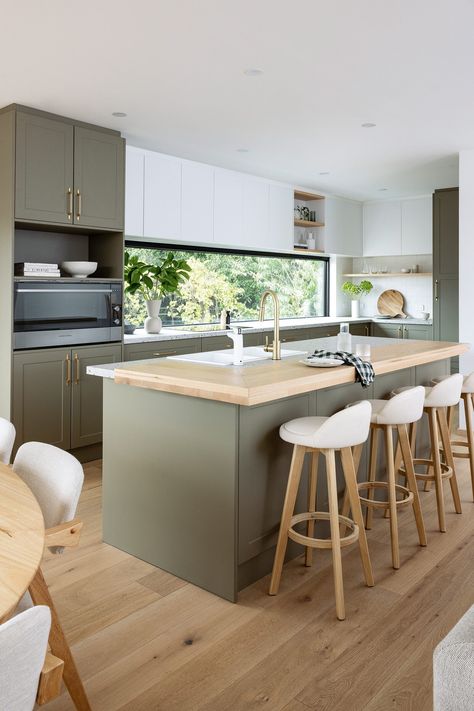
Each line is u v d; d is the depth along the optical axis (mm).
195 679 1955
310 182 6543
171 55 3150
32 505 1430
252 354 3590
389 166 5781
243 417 2479
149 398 2766
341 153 5266
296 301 7699
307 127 4465
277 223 6496
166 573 2715
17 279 3996
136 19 2744
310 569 2770
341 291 8180
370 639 2182
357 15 2713
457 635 964
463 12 2686
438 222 6418
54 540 1458
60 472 1692
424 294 7707
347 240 7613
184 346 5270
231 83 3562
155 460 2754
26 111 3959
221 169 5773
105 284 4566
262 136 4711
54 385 4246
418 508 2996
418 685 1924
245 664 2035
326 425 2346
